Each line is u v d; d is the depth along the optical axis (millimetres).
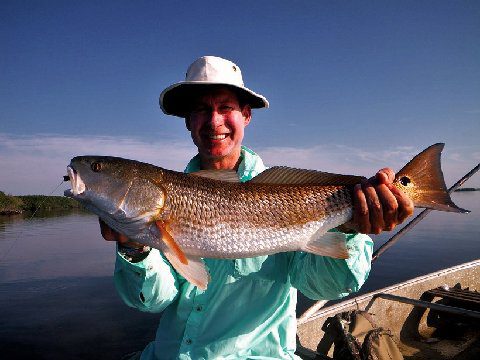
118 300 3219
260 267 909
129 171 812
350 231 840
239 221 834
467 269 2291
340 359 1336
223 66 1025
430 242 5996
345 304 1680
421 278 2051
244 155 1080
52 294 3400
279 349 894
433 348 1773
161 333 950
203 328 886
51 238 6930
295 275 915
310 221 852
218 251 821
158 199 810
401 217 749
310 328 1513
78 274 4105
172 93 1104
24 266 4523
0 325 2684
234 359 865
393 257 4777
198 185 843
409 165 825
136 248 815
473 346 1648
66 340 2459
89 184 804
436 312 1975
